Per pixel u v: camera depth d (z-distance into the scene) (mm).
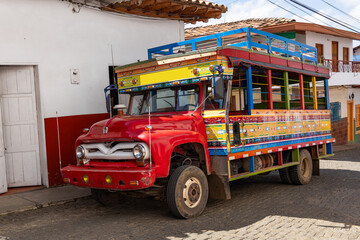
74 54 9531
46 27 9008
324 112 10648
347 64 24156
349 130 24953
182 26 12414
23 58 8656
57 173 9062
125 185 5645
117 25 10523
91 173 6020
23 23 8648
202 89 6828
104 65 10172
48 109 9008
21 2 8609
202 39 7988
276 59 8281
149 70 7379
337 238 5254
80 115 9539
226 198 6668
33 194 8250
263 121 7789
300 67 9359
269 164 8273
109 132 6094
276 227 5770
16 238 5453
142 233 5473
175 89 7145
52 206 7438
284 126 8570
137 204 7434
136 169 5668
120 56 10578
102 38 10148
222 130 6617
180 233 5434
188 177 6121
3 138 8656
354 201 7582
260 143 7645
